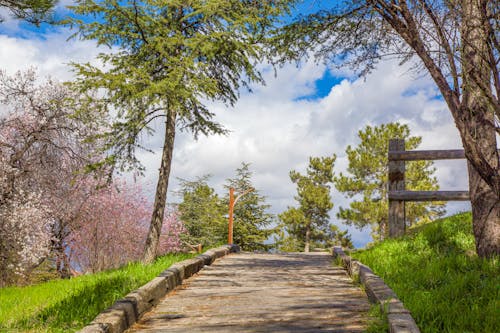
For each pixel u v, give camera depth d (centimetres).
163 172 1348
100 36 1255
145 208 2120
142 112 1199
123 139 1268
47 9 1053
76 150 1772
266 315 573
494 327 471
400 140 1293
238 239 3116
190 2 1264
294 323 526
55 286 1005
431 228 1077
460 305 549
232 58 1396
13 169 1588
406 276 759
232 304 650
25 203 1570
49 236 1698
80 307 649
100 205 1880
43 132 1714
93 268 1966
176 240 2545
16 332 548
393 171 1295
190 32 1391
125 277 826
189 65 1159
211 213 2952
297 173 4147
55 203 1734
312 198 3922
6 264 1570
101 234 1972
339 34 906
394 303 509
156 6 1304
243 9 1244
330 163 4078
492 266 727
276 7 1217
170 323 549
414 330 412
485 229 801
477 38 618
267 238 3244
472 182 832
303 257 1427
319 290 750
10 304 806
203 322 549
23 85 1688
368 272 755
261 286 804
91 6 1199
